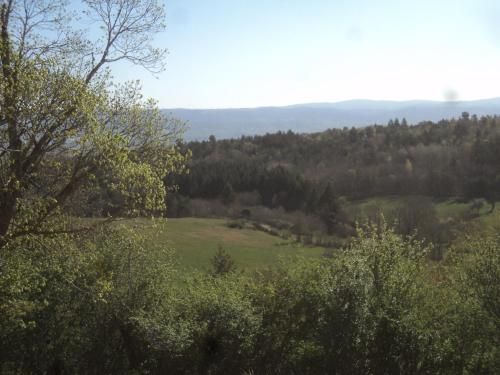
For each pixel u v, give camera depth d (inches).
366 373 552.7
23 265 506.0
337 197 2824.8
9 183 451.8
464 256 550.0
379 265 552.7
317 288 601.6
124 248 676.1
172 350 611.8
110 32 585.3
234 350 634.2
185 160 553.0
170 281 717.9
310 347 623.5
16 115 447.8
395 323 529.7
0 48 449.4
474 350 518.6
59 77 490.3
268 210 2982.3
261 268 728.3
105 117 520.4
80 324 667.4
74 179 501.4
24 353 635.5
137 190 535.2
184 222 2721.5
